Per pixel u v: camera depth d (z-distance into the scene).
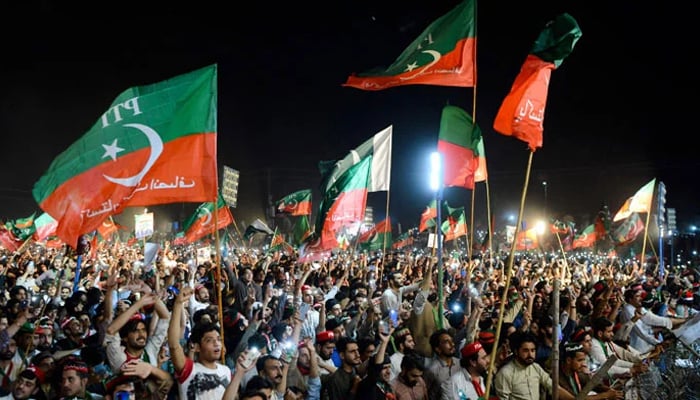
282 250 30.45
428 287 9.66
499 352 8.24
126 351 6.43
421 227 23.59
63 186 7.10
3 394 6.71
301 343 7.50
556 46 7.07
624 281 17.86
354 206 13.62
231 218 18.30
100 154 7.15
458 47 9.79
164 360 6.95
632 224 24.23
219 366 5.89
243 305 12.12
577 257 34.72
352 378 6.96
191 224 17.89
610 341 9.00
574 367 7.45
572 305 11.11
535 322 10.48
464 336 9.34
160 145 7.14
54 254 26.16
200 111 7.21
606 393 7.39
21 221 23.69
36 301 12.31
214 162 7.11
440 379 7.36
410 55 10.08
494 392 7.23
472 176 10.16
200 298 11.83
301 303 10.46
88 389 6.45
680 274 24.70
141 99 7.27
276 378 6.48
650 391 7.81
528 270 20.59
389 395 6.86
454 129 10.40
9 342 7.47
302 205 20.62
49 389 6.53
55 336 9.96
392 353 8.59
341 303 12.66
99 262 19.61
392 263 19.31
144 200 7.08
